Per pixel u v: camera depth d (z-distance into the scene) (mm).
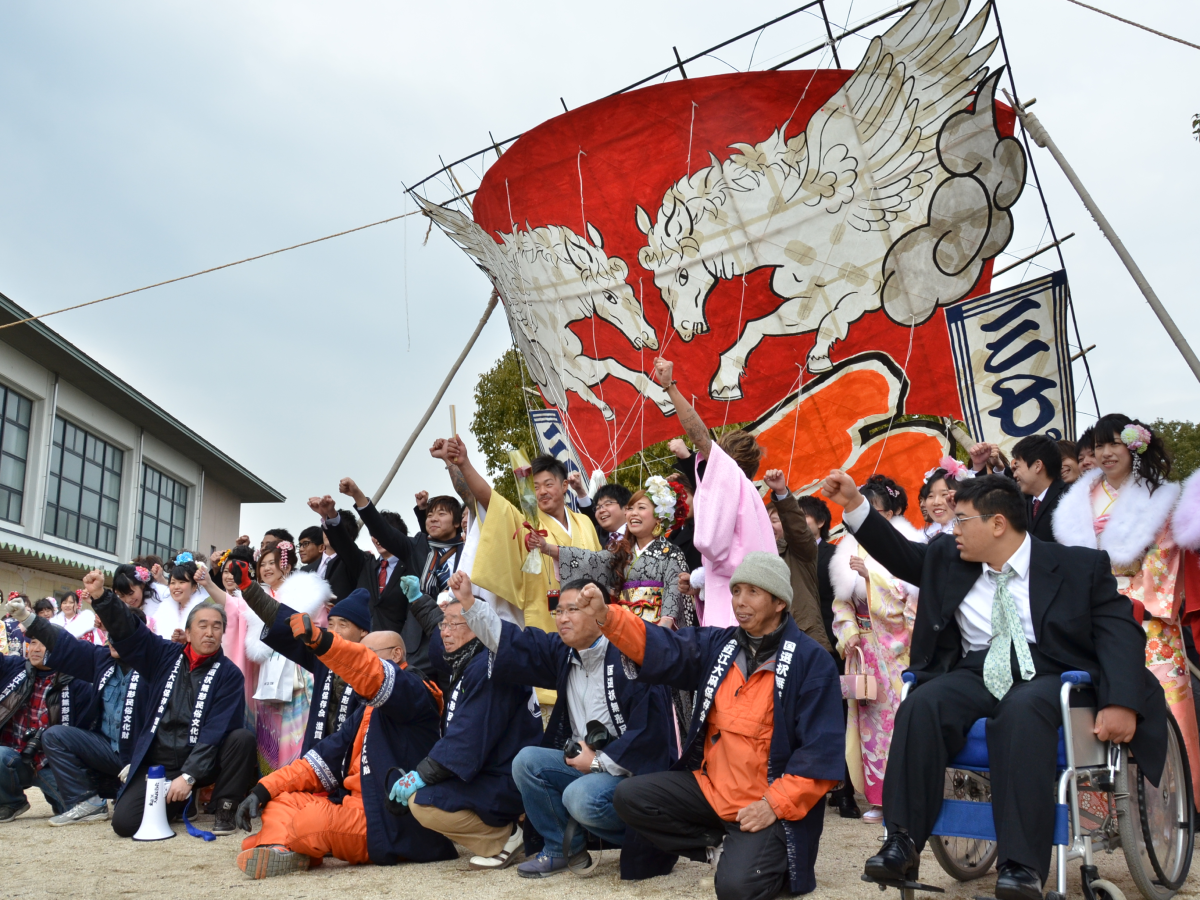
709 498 5328
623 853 4500
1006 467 7137
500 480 18875
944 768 3609
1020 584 3863
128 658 6410
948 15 10117
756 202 11602
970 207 10789
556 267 12977
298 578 7543
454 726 4965
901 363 11219
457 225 13086
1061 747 3469
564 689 4949
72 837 6113
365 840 4992
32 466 23969
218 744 6164
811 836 4023
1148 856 3809
